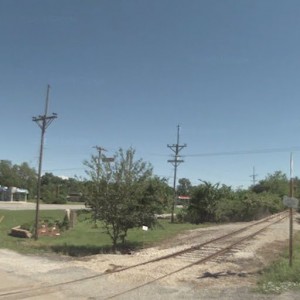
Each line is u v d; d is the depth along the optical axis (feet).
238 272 52.39
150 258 61.77
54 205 317.83
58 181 561.02
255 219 185.26
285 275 47.44
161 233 108.17
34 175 562.66
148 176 80.94
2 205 276.62
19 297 38.63
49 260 60.03
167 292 41.22
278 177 409.28
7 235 105.81
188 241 88.53
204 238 93.76
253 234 102.68
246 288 43.11
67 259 61.26
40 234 107.04
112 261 58.29
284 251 73.36
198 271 51.98
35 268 52.70
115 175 79.20
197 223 168.35
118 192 78.43
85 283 44.32
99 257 62.64
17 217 160.45
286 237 99.45
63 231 113.70
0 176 533.14
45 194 381.81
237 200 182.91
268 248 77.46
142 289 42.06
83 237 100.37
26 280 45.57
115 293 40.47
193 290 42.19
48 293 40.24
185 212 181.37
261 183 411.75
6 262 57.77
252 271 53.36
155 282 45.21
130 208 79.77
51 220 124.47
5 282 44.57
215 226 138.92
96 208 79.00
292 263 54.08
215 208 173.27
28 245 81.82
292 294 40.42
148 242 89.40
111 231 106.22
